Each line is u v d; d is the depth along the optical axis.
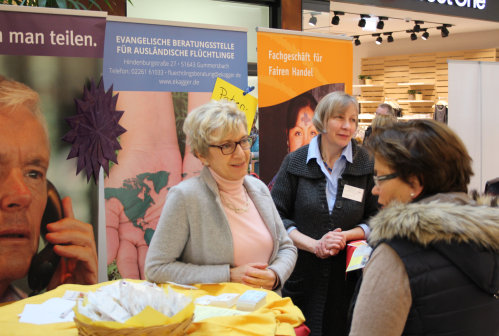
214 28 2.97
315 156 2.61
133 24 2.74
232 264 1.93
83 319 1.27
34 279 2.29
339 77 3.64
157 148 2.82
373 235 1.25
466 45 13.44
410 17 9.63
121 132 2.57
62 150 2.34
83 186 2.41
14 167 2.22
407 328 1.20
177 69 2.87
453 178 1.27
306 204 2.60
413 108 14.53
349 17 9.65
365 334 1.19
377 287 1.20
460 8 8.14
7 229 2.21
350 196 2.59
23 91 2.23
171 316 1.33
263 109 3.33
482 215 1.17
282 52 3.37
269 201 2.12
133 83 2.75
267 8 5.52
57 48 2.30
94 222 2.44
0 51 2.18
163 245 1.88
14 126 2.21
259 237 1.99
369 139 1.36
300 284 2.63
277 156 3.42
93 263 2.44
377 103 15.23
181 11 5.18
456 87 5.80
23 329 1.40
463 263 1.16
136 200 2.77
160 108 2.82
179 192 1.92
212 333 1.36
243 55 3.09
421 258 1.18
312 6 5.81
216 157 1.90
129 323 1.24
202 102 2.95
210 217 1.91
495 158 5.98
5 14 2.19
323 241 2.45
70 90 2.34
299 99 3.47
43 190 2.30
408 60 14.57
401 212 1.20
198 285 1.79
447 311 1.17
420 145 1.26
